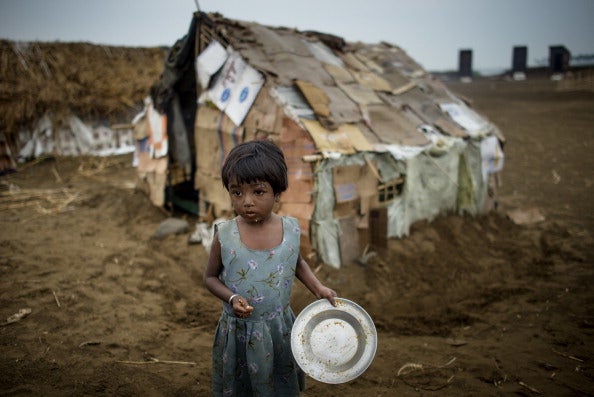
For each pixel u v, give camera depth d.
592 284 5.56
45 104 12.27
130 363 3.57
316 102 5.86
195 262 5.96
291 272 2.33
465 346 4.12
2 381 3.15
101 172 11.84
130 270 5.59
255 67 6.07
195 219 7.76
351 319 2.33
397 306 4.93
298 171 5.56
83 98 13.01
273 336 2.31
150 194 8.13
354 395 3.32
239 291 2.25
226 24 6.79
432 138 6.95
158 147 7.67
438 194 7.00
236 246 2.24
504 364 3.78
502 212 8.52
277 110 5.80
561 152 14.80
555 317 4.71
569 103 26.97
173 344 3.98
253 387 2.29
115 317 4.36
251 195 2.14
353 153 5.71
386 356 3.90
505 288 5.38
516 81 40.06
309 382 3.47
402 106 7.43
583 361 3.85
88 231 7.00
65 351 3.65
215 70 6.59
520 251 6.61
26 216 7.71
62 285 4.95
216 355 2.40
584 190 10.45
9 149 11.47
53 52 12.47
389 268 5.75
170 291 5.08
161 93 7.33
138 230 7.15
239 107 6.24
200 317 4.57
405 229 6.51
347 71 7.48
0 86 11.39
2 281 4.95
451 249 6.44
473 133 7.66
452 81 45.19
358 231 5.95
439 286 5.43
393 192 6.34
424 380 3.54
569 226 7.92
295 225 2.37
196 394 3.23
